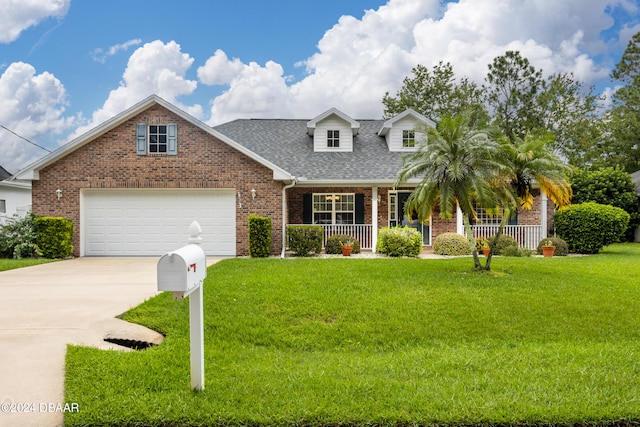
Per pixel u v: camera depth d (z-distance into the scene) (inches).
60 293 290.8
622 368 166.9
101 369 154.5
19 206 834.2
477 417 124.0
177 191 542.3
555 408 129.3
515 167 377.7
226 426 121.3
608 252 606.9
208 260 483.2
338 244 565.0
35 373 148.7
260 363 174.6
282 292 279.9
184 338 199.5
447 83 1286.9
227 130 762.8
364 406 130.3
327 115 682.2
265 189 540.4
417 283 316.2
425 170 393.4
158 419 122.2
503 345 199.6
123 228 540.7
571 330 221.0
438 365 171.0
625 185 831.7
